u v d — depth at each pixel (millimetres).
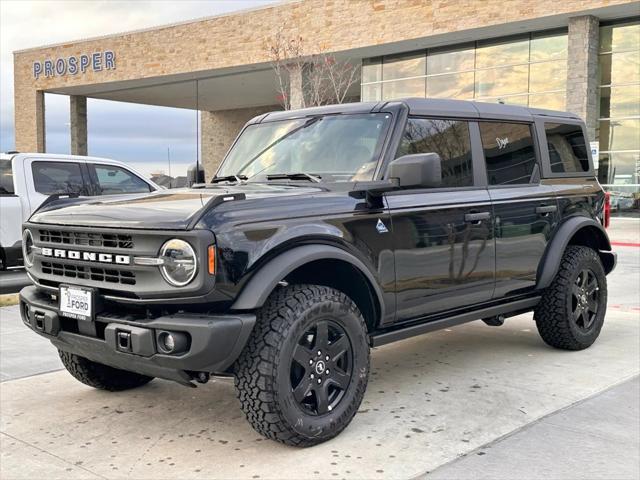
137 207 3729
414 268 4324
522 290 5340
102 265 3582
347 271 4043
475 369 5312
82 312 3686
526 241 5195
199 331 3301
